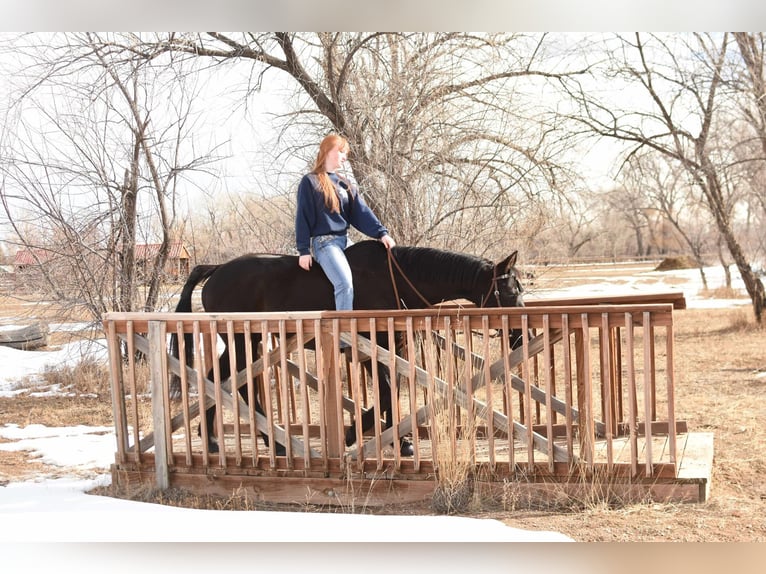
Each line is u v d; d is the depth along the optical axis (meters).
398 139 11.23
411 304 6.07
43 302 12.10
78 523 5.04
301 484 5.74
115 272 11.62
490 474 5.48
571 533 4.70
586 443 5.32
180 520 5.09
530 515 5.13
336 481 5.67
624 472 5.28
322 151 6.06
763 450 6.96
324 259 5.96
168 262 12.12
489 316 5.43
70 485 6.28
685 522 4.86
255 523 5.01
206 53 12.13
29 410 10.23
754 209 25.22
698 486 5.20
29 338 15.73
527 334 5.35
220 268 6.46
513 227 11.51
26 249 11.51
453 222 11.23
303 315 5.69
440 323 5.49
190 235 12.33
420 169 11.05
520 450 6.16
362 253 6.16
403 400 9.73
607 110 14.25
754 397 9.53
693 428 8.01
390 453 6.08
